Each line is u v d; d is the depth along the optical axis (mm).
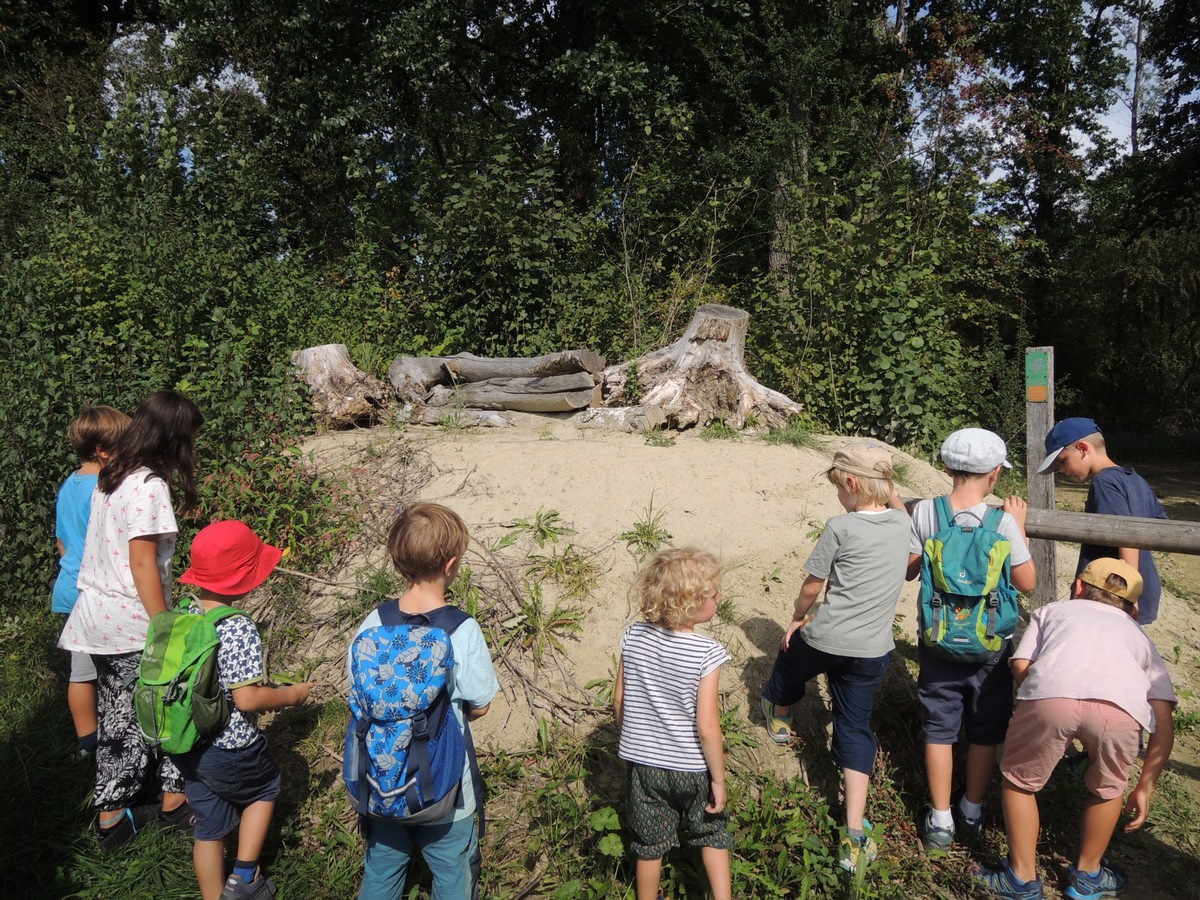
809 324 7871
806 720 3848
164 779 3107
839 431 7617
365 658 2406
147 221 8492
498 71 15820
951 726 3305
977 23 14602
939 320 7867
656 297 9805
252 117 15797
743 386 6816
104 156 9180
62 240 8258
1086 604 3092
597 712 3773
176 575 4824
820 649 3213
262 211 11602
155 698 2607
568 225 9664
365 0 13016
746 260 13641
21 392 5105
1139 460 16578
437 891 2584
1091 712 2793
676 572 2643
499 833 3309
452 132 14852
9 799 3461
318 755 3676
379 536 4934
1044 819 3545
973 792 3348
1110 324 24781
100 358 5727
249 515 4887
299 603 4516
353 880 3094
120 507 3053
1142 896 3166
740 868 3043
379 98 13594
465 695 2471
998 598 3150
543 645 4090
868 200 8250
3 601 5012
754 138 12789
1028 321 21641
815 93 12922
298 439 6066
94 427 3428
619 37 14594
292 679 4008
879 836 3176
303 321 8820
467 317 9227
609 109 14297
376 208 11539
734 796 3293
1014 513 3367
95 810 3441
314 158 16562
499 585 4430
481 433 6488
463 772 2545
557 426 6676
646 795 2729
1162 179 19219
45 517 4992
